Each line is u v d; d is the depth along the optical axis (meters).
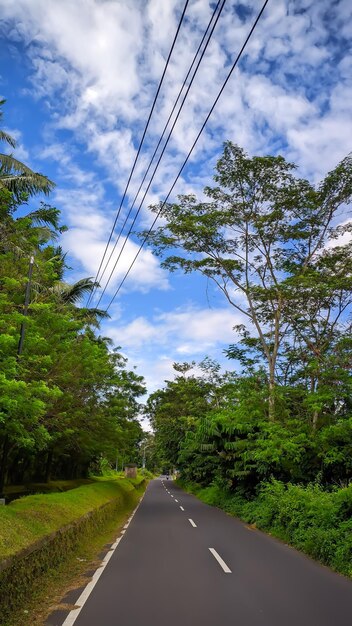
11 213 12.80
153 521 17.48
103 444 21.52
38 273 12.93
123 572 8.34
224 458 20.97
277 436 17.16
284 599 6.54
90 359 16.34
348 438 16.39
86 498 14.15
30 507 9.51
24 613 5.73
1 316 10.25
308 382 21.22
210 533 13.99
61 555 8.54
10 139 15.73
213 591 6.99
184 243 22.95
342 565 8.40
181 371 49.09
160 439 51.84
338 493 10.37
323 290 20.61
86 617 5.64
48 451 21.30
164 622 5.47
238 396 20.56
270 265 22.84
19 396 9.54
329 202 21.48
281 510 12.67
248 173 21.56
